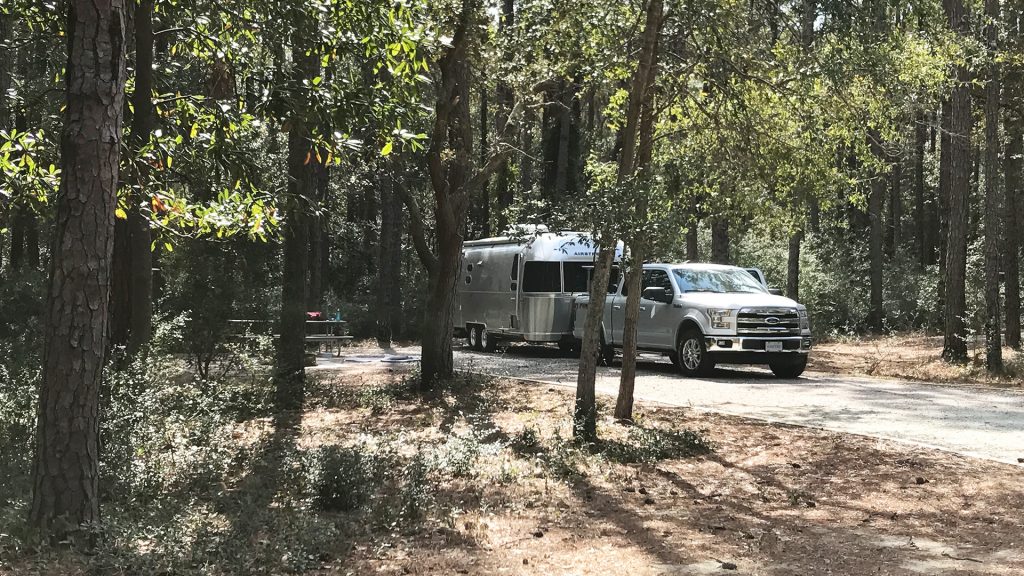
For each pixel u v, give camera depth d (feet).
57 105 35.83
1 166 25.75
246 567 19.42
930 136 135.95
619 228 33.96
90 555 19.26
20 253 101.55
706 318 60.13
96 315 19.81
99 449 26.23
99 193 19.56
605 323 69.97
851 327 114.01
